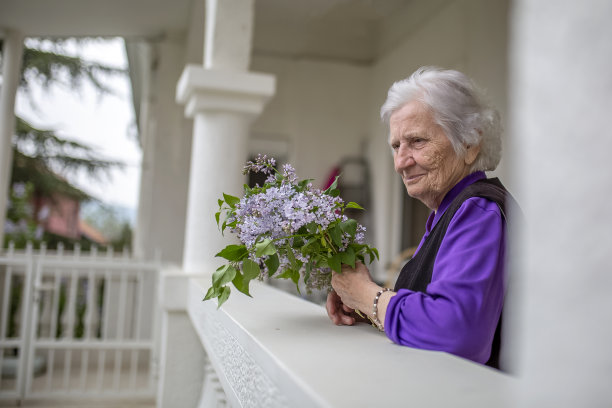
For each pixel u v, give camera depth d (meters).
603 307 0.35
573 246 0.36
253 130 7.04
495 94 4.89
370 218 7.05
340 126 7.24
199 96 3.01
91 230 14.51
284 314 1.54
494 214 1.15
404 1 6.45
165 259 6.25
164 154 6.35
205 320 2.17
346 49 7.30
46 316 5.07
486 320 1.06
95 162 12.34
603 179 0.35
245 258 1.27
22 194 11.49
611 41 0.35
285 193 1.25
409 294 1.13
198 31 5.87
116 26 6.21
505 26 4.81
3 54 5.55
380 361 0.92
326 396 0.70
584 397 0.36
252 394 1.15
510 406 0.67
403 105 1.35
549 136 0.38
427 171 1.33
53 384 4.74
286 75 7.20
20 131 11.67
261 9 6.68
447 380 0.79
